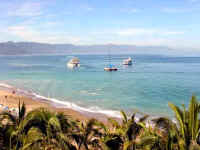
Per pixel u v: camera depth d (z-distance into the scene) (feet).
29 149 23.09
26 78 197.47
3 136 24.99
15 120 26.89
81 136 28.22
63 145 24.16
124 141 28.32
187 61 538.47
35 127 24.76
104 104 99.30
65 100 106.63
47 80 185.16
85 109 88.69
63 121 26.55
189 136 22.25
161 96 119.24
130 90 138.21
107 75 230.48
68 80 187.21
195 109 22.18
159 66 361.10
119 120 72.79
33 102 97.50
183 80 185.98
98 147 28.94
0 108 78.18
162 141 23.44
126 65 385.29
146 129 27.17
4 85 151.84
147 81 181.78
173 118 76.23
